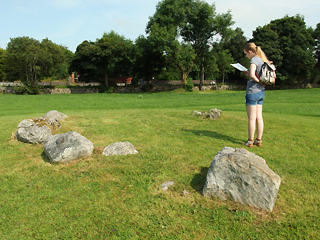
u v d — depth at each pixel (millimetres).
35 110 15961
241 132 7719
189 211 3797
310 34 52500
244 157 3979
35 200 4273
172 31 36812
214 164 4047
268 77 5742
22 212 3973
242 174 3840
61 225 3641
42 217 3840
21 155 6188
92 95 35312
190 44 39375
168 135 7598
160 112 11633
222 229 3430
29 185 4758
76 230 3529
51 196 4367
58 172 5172
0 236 3479
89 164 5395
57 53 44875
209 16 39500
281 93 36031
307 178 4605
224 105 19297
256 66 5711
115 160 5488
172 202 3998
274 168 4988
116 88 47812
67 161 5551
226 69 56250
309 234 3301
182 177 4668
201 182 4465
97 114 11305
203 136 7320
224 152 4332
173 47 37312
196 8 39375
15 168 5484
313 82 57625
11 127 8695
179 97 29609
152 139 7180
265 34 50656
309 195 4102
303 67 50781
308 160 5371
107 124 8977
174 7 38125
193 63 44312
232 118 9680
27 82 41531
